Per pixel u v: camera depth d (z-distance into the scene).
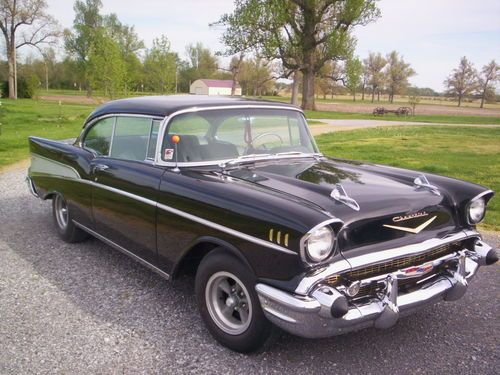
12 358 3.21
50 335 3.51
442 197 3.55
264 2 38.81
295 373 3.09
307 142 4.71
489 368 3.18
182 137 3.86
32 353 3.27
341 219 2.94
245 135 4.23
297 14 42.31
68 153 5.14
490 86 85.69
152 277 4.59
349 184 3.52
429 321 3.82
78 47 74.06
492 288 4.44
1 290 4.27
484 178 9.57
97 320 3.75
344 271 2.85
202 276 3.41
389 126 26.95
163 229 3.74
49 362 3.17
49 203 7.46
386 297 3.00
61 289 4.30
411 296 3.15
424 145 15.77
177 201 3.57
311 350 3.37
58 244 5.54
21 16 56.50
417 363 3.23
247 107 4.30
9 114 27.06
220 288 3.41
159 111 4.00
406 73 93.94
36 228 6.15
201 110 4.04
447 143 16.52
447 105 93.25
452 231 3.51
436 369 3.16
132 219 4.11
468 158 12.56
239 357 3.27
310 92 46.47
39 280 4.50
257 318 3.08
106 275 4.63
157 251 3.88
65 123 22.91
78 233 5.40
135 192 4.00
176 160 3.81
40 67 89.81
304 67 43.62
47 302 4.04
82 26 72.81
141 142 4.16
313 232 2.71
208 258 3.37
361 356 3.30
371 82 96.75
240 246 3.09
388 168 4.20
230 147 4.10
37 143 5.93
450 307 4.07
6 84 61.19
